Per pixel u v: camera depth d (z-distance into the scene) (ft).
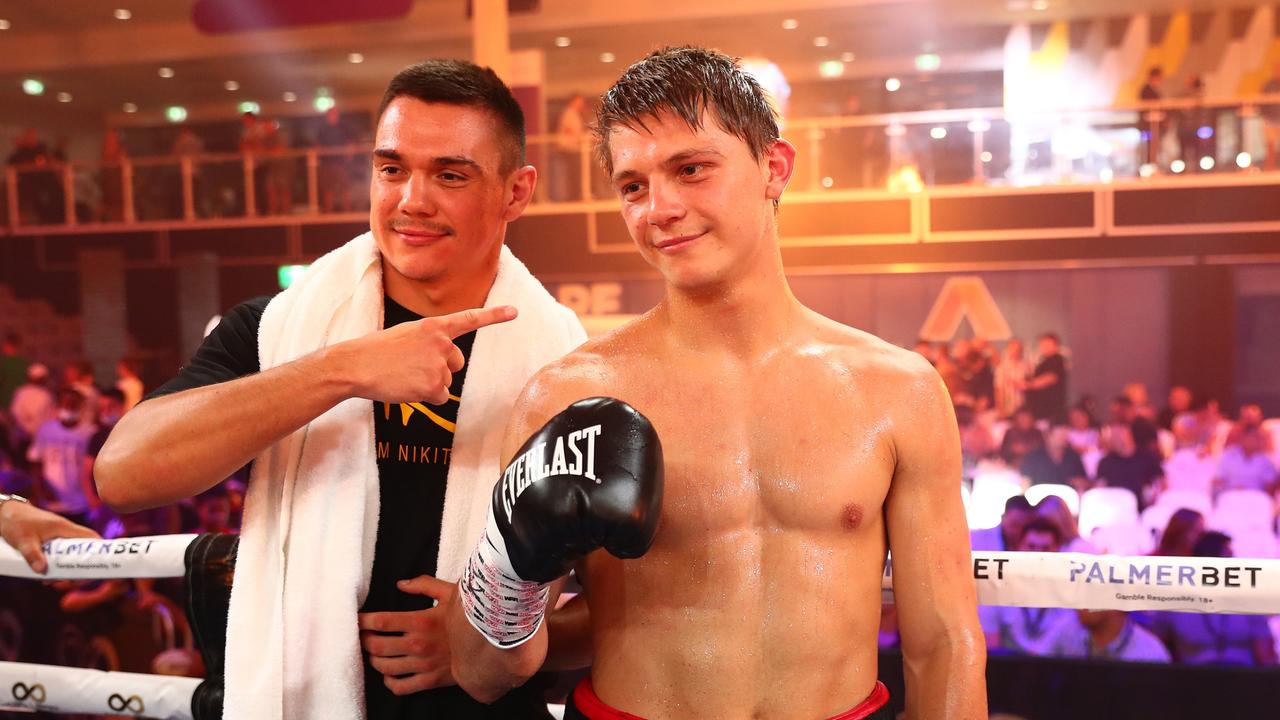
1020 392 30.22
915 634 3.97
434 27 42.45
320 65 47.06
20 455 28.68
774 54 45.55
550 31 42.34
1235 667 10.87
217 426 4.02
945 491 3.97
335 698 4.37
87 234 38.86
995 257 33.60
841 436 3.86
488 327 4.83
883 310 34.76
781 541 3.83
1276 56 39.11
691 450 3.87
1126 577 4.75
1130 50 40.73
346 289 4.80
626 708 3.87
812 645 3.77
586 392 4.02
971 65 44.50
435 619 4.38
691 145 3.71
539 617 3.82
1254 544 24.84
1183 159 32.48
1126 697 11.15
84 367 30.04
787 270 35.09
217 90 51.24
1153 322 33.42
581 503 3.25
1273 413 32.76
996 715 11.50
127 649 13.98
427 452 4.72
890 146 34.55
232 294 37.96
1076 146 33.40
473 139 4.53
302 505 4.50
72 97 51.93
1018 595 4.83
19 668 5.62
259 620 4.43
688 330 4.01
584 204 34.71
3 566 5.51
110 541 5.27
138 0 41.88
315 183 37.37
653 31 42.45
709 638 3.77
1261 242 31.60
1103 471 25.93
